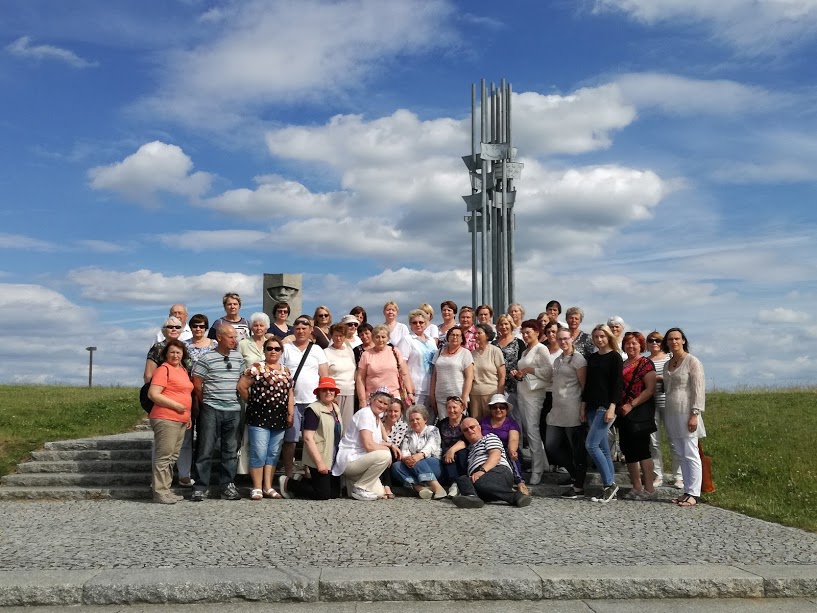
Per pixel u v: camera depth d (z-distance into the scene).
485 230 20.69
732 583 5.99
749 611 5.66
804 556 6.94
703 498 10.41
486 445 9.95
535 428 10.89
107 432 15.01
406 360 11.28
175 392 9.99
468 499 9.41
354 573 6.03
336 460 10.27
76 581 5.84
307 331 10.80
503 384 10.92
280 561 6.56
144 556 6.79
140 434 14.84
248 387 10.21
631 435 10.26
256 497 10.05
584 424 10.49
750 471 11.76
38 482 11.23
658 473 11.20
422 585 5.86
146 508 9.59
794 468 11.50
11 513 9.45
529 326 11.12
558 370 10.63
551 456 10.74
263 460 10.14
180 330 10.59
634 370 10.32
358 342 11.85
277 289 17.84
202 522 8.50
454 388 10.71
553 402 10.63
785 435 13.55
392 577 5.90
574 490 10.48
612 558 6.75
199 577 5.91
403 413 10.84
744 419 15.23
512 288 20.33
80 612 5.62
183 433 10.11
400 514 8.95
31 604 5.74
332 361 10.95
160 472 9.96
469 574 5.99
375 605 5.75
